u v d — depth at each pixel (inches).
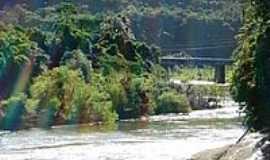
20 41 4217.5
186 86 5502.0
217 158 1549.0
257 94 1633.9
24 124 3636.8
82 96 3929.6
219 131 3142.2
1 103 3686.0
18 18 6619.1
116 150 2340.1
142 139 2787.9
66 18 5123.0
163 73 5684.1
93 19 5339.6
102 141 2723.9
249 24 1683.1
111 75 4650.6
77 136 3016.7
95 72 4648.1
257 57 1595.7
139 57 5221.5
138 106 4480.8
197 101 5231.3
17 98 3681.1
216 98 5438.0
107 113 4050.2
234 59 1745.8
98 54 4931.1
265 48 1579.7
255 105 1647.4
